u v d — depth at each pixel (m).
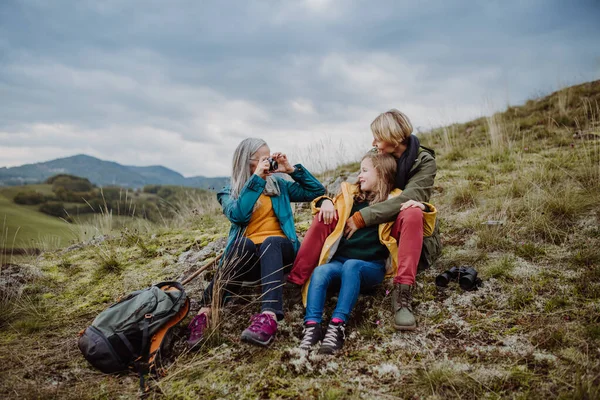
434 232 3.16
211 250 4.25
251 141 3.10
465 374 2.12
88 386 2.41
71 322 3.23
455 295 2.89
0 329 3.17
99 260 4.37
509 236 3.57
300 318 2.90
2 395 2.30
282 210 3.07
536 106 8.88
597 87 8.56
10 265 4.16
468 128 8.95
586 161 4.74
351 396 2.07
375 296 3.00
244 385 2.27
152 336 2.57
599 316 2.42
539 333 2.38
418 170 3.05
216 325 2.75
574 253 3.13
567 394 1.88
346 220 2.92
